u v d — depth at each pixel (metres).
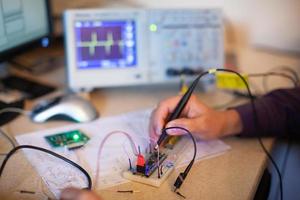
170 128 0.74
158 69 1.01
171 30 1.00
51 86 1.05
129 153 0.74
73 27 0.94
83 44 0.95
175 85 1.09
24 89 1.02
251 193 0.64
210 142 0.79
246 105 0.86
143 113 0.92
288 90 0.88
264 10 1.08
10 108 0.90
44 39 1.08
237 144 0.80
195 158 0.73
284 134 0.85
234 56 1.16
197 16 1.01
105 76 0.98
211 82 1.05
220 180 0.67
